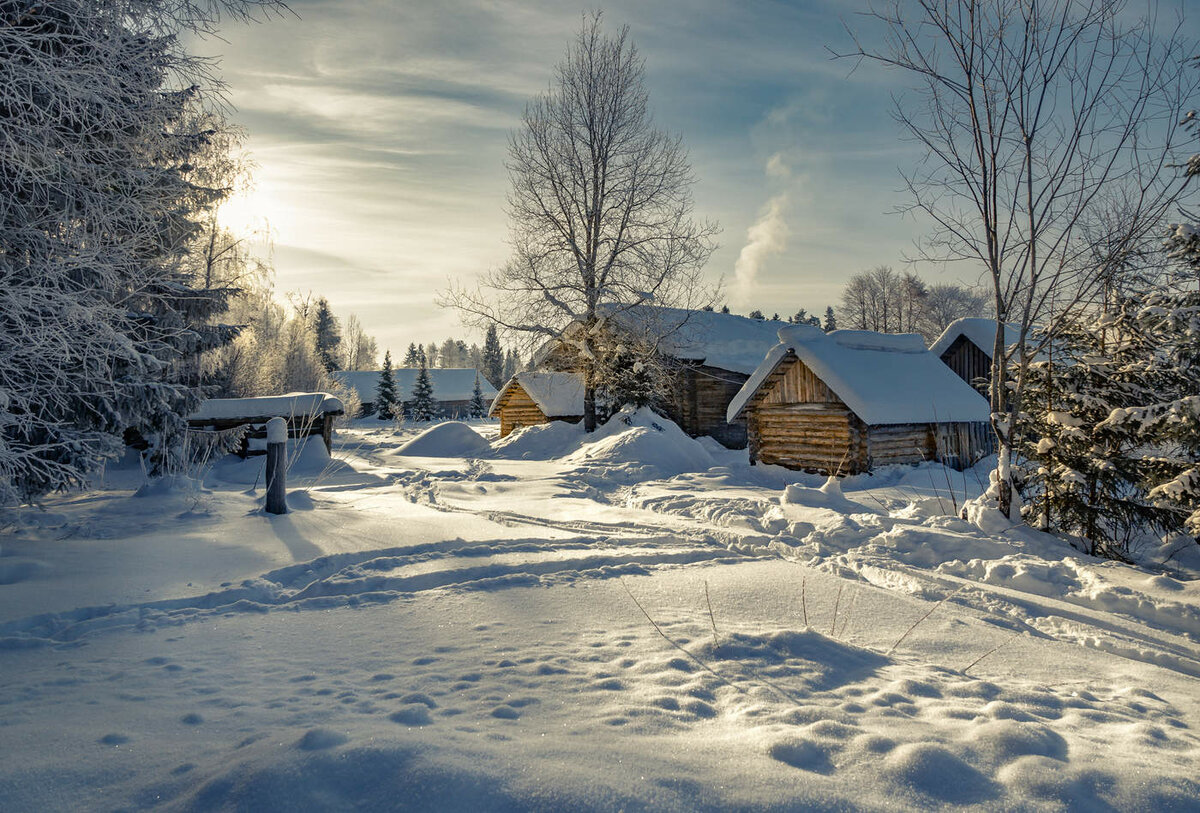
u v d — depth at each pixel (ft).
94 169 21.74
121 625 14.93
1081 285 28.09
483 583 18.20
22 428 22.59
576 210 86.74
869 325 228.84
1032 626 17.53
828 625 15.60
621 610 16.07
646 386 84.99
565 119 86.38
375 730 8.91
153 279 25.03
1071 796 8.00
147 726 9.55
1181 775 8.64
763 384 66.18
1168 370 26.71
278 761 7.71
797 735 9.09
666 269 82.94
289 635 14.15
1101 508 27.30
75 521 27.37
